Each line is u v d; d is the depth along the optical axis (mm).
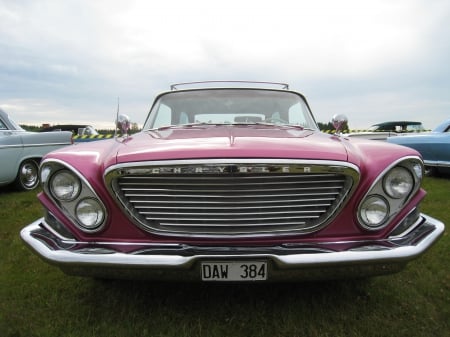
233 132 2441
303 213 1901
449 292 2426
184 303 2301
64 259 1818
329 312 2195
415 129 14695
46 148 6242
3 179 5551
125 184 1905
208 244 1896
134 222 1919
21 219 4215
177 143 2041
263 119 3143
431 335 1990
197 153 1850
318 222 1909
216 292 2418
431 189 5719
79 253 1824
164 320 2133
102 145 2262
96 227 1950
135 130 3207
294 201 1876
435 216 4086
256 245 1890
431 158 6852
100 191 1932
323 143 2092
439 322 2105
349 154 1933
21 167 5902
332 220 1921
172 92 3428
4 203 4988
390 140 7750
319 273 1817
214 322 2115
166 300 2336
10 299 2385
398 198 1940
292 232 1888
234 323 2102
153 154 1888
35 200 5195
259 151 1854
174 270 1792
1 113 5809
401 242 1884
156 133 2613
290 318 2133
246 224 1873
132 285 2539
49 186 1979
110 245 1916
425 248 1854
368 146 2113
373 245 1862
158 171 1832
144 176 1870
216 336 1994
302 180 1866
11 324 2098
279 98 3318
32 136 6004
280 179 1849
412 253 1813
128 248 1879
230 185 1837
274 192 1862
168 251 1826
